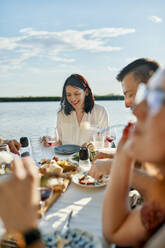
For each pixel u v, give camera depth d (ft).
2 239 2.54
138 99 2.33
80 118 9.65
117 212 2.60
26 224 2.01
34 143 8.45
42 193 3.66
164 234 1.90
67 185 4.76
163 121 1.83
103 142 7.55
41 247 2.00
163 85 1.96
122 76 5.34
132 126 2.99
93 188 4.57
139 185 2.87
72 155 6.96
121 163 2.74
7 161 5.53
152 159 1.93
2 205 2.03
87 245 2.57
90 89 9.48
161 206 2.35
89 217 3.52
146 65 5.03
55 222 3.37
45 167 5.27
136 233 2.41
